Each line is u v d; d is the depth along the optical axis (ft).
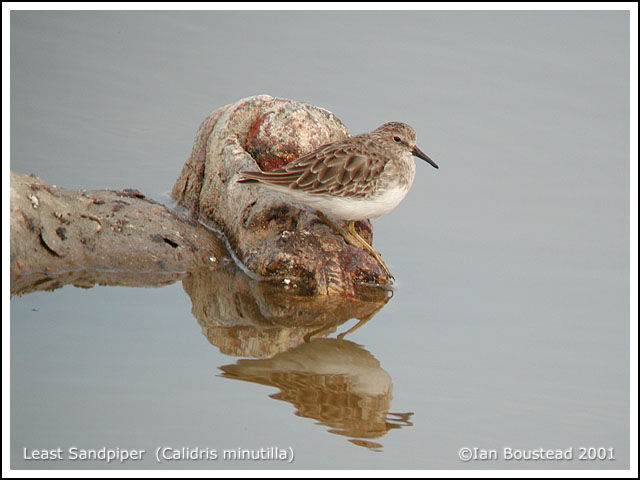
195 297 44.04
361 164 44.96
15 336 38.11
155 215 48.60
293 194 45.01
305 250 46.68
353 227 48.65
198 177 53.93
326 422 33.96
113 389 34.81
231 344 39.63
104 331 39.45
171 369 36.83
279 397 35.47
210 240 49.57
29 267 43.21
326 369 38.06
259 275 46.80
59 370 35.76
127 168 57.88
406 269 49.42
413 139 46.88
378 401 35.73
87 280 43.96
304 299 45.24
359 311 44.47
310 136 53.52
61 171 56.18
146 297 43.39
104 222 46.57
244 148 53.52
